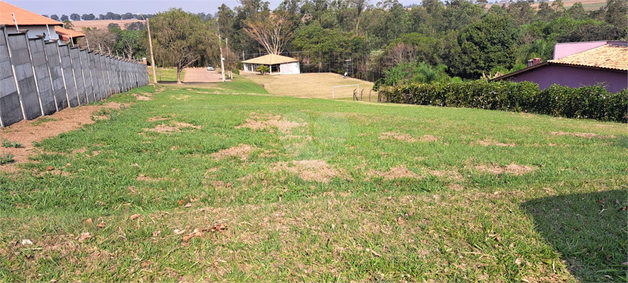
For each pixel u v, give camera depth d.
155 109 14.91
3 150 6.80
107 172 6.12
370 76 68.44
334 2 98.56
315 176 6.39
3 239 3.61
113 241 3.70
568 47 26.23
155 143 8.23
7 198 4.86
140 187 5.52
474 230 3.98
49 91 11.34
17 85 9.42
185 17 41.31
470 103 24.88
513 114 19.47
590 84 21.92
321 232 3.98
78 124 10.17
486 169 6.98
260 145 8.64
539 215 4.35
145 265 3.35
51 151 7.15
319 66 79.94
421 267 3.36
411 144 9.07
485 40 51.03
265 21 88.25
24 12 26.25
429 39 63.53
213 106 17.17
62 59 12.63
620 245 3.67
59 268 3.23
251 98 25.14
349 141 9.22
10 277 3.08
